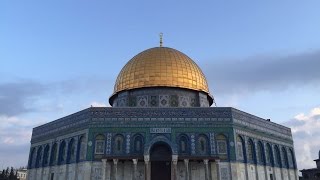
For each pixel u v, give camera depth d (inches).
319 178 2591.0
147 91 1547.7
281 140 1633.9
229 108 1358.3
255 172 1382.9
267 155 1498.5
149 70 1576.0
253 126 1459.2
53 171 1444.4
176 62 1620.3
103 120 1320.1
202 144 1300.4
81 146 1333.7
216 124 1325.0
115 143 1289.4
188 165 1266.0
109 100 1728.6
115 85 1695.4
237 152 1306.6
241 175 1296.8
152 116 1326.3
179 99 1540.4
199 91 1592.0
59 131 1487.5
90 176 1234.0
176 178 1187.9
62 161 1414.9
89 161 1254.3
